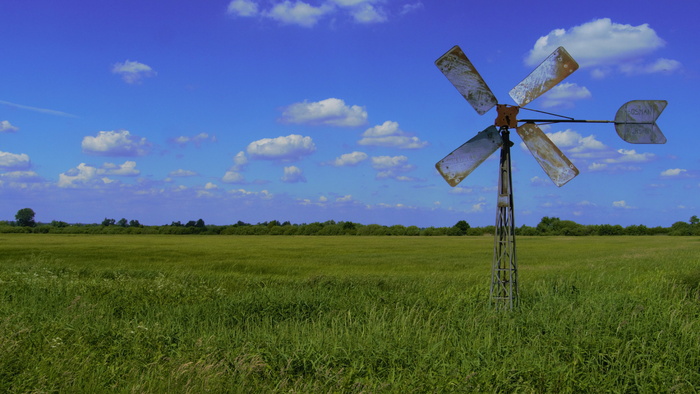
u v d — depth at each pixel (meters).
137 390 6.00
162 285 14.81
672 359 7.43
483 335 8.57
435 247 52.66
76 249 41.72
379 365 7.12
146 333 8.45
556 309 10.15
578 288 13.16
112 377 6.59
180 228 103.19
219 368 6.85
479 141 11.19
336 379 6.50
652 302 10.75
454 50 11.21
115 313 11.61
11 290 13.59
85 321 9.45
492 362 7.00
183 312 11.28
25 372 6.46
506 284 11.26
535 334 8.58
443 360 7.16
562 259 34.69
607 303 10.60
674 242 69.31
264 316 10.91
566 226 110.81
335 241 69.12
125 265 26.91
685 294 12.10
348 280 17.69
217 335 8.77
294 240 72.25
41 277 16.23
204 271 23.53
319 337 8.11
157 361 7.00
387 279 18.45
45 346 7.58
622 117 11.23
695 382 6.76
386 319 10.05
